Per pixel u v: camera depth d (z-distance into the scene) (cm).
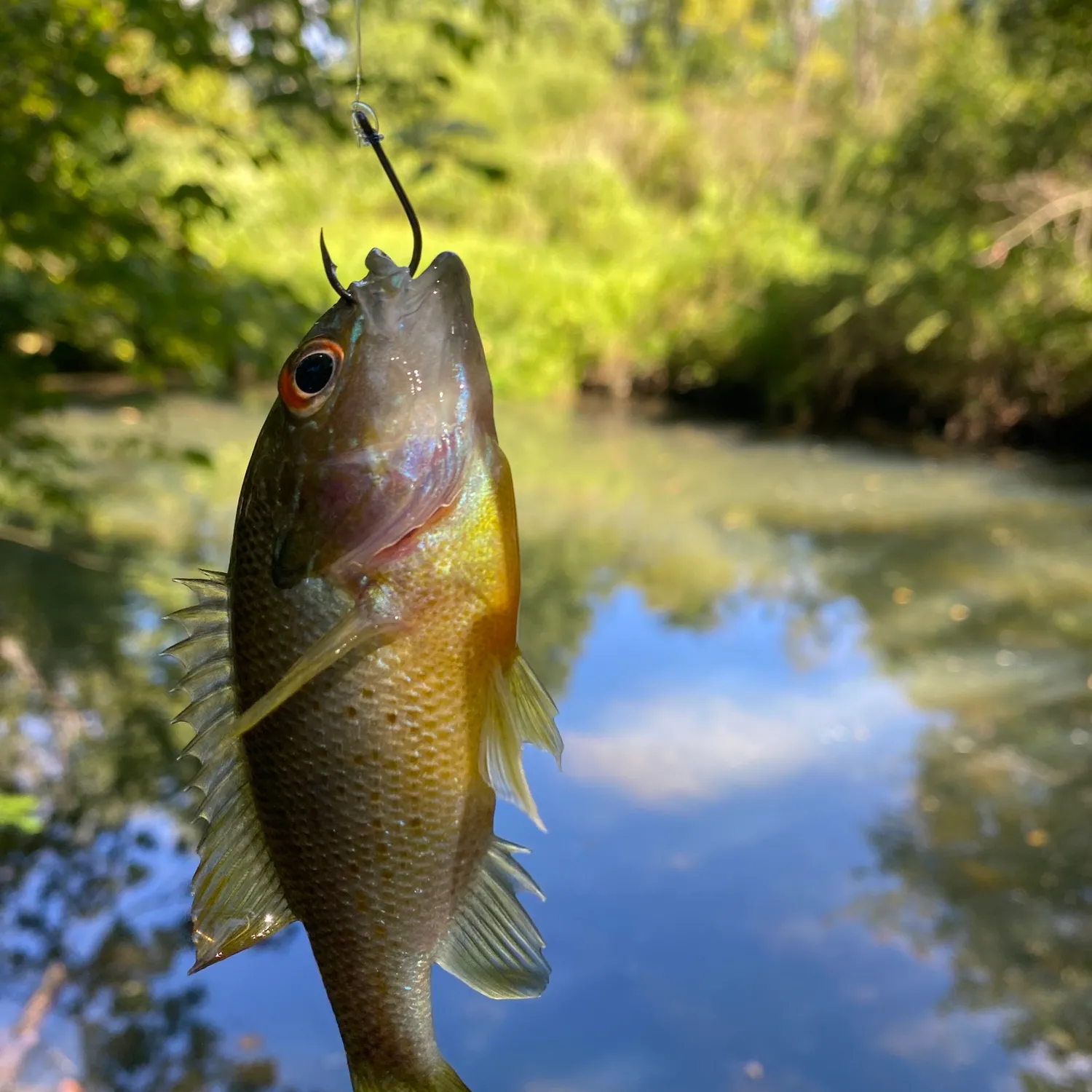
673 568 98
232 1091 35
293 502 15
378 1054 15
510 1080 37
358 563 14
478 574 15
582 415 191
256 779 15
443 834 15
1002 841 52
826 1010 41
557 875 49
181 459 53
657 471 142
